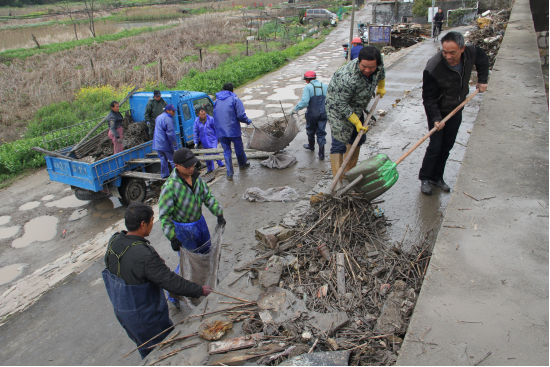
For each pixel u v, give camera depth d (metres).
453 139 4.40
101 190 8.34
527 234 2.59
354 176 3.81
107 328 3.88
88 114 15.09
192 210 3.65
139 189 8.65
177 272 4.13
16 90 18.06
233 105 6.29
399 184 4.90
